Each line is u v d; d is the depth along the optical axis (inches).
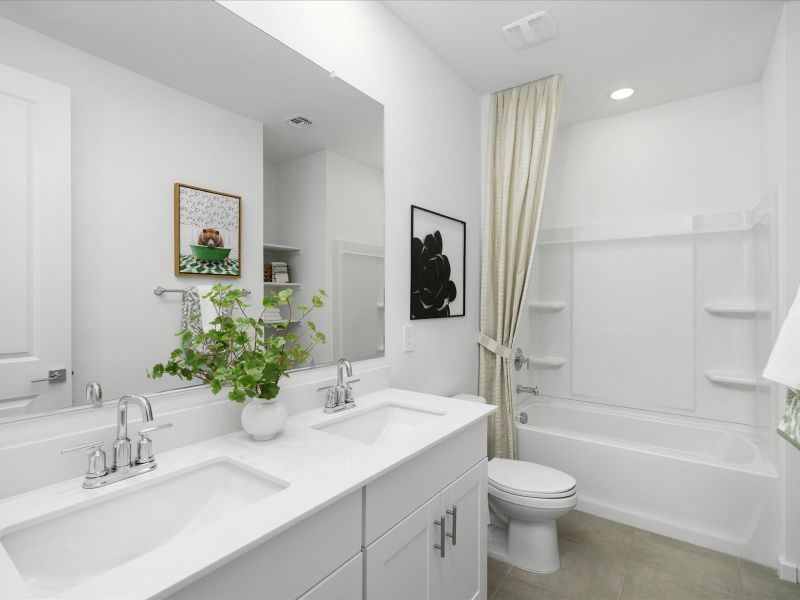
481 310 101.4
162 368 41.6
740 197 99.2
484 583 59.9
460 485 53.3
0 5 33.1
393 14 75.2
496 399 98.4
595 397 118.0
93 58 38.3
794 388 43.0
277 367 45.6
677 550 79.3
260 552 28.0
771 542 74.4
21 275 33.8
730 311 97.7
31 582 28.7
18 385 33.7
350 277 66.7
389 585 40.2
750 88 98.5
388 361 74.4
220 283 48.6
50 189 35.4
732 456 93.1
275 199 55.1
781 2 71.1
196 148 46.4
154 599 21.7
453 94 94.1
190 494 38.4
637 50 85.2
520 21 76.2
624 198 114.0
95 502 32.8
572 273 122.0
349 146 66.1
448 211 92.2
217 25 48.4
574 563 75.8
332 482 35.0
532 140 97.9
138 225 41.3
